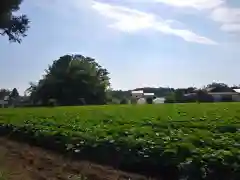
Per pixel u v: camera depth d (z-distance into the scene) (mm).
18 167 14117
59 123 26203
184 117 27578
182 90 99375
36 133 21703
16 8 30734
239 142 14359
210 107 42656
